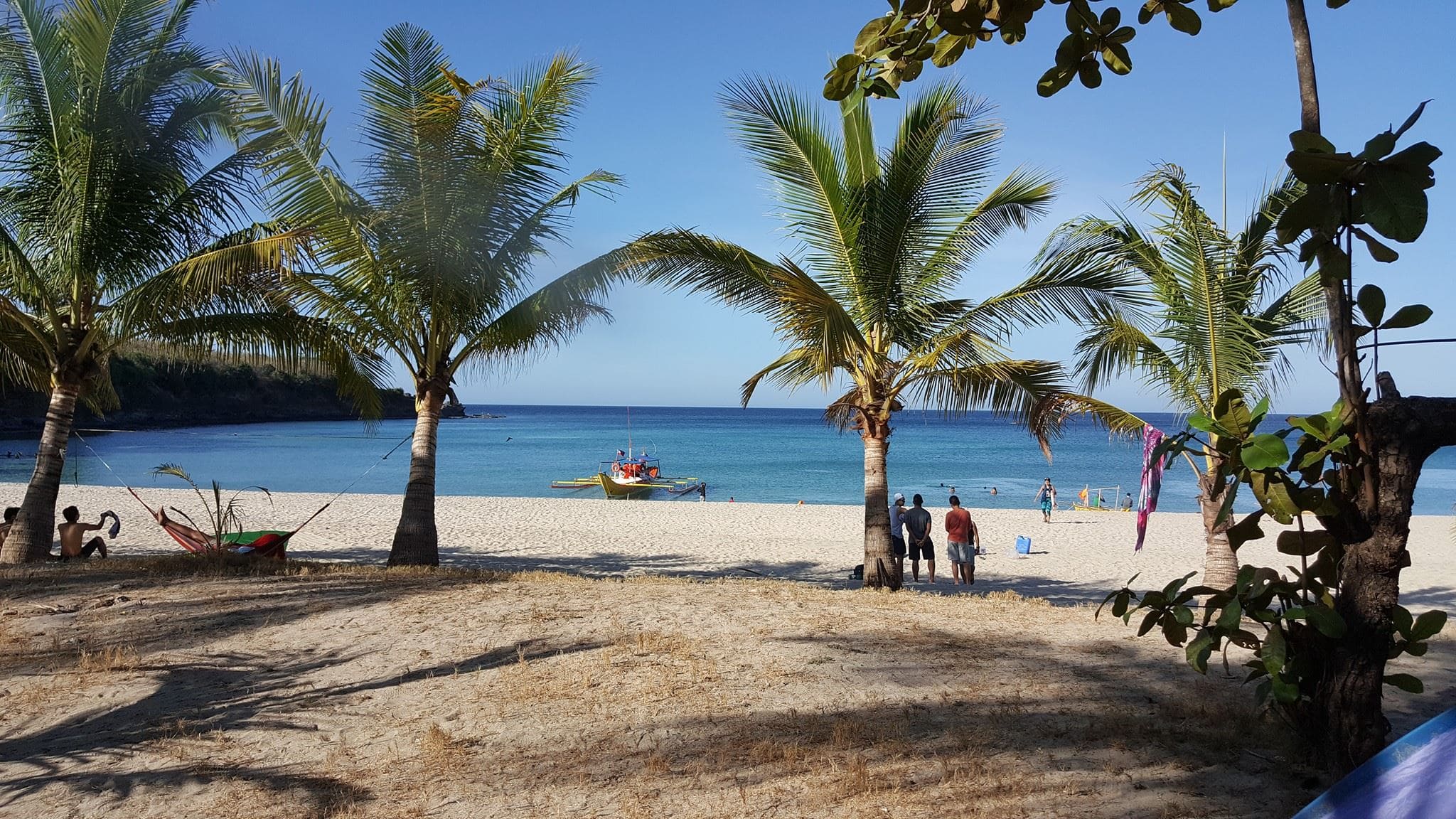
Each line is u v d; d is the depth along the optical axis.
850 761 4.57
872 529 11.62
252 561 11.03
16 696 5.91
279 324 12.24
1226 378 10.42
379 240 11.20
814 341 10.87
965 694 5.64
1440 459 69.00
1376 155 2.50
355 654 6.80
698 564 17.36
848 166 11.74
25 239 11.79
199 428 94.38
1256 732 4.75
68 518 12.23
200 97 11.73
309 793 4.43
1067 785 4.20
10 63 11.12
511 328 11.76
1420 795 2.12
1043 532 23.19
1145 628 4.37
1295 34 3.56
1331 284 3.53
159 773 4.68
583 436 107.88
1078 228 10.42
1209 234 10.21
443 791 4.42
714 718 5.28
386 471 49.91
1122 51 3.00
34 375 12.83
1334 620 3.66
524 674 6.20
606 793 4.34
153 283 10.92
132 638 7.28
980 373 11.20
